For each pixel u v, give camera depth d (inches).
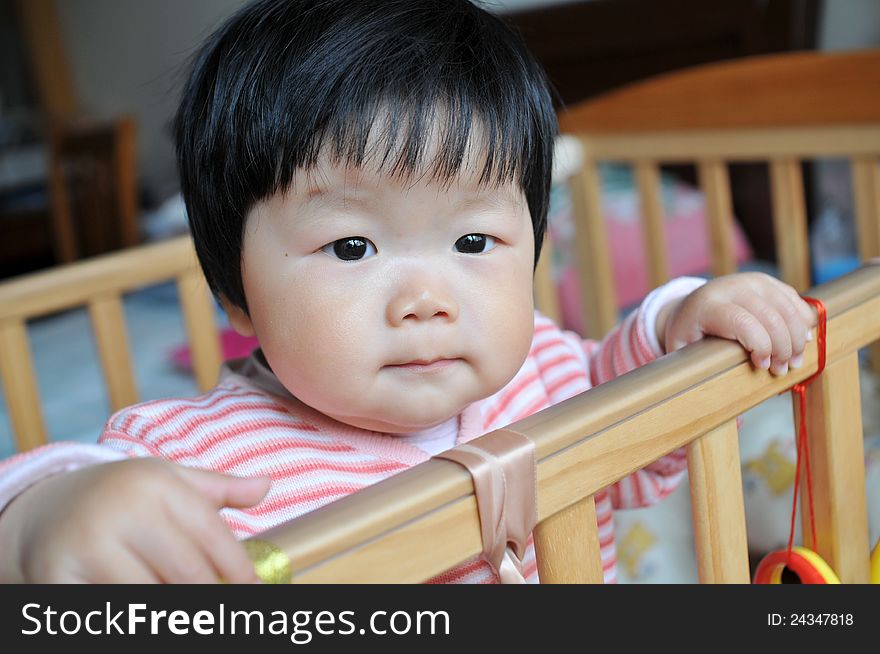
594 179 62.4
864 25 104.0
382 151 22.3
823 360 24.3
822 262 97.7
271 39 24.1
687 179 107.3
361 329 22.6
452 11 25.2
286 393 28.2
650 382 19.7
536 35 114.2
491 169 23.3
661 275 61.7
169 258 48.3
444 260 23.3
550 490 17.6
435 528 16.0
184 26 177.3
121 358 47.3
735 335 23.1
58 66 204.7
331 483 26.8
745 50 99.9
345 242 22.8
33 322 120.7
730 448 22.3
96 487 14.9
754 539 44.8
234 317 27.4
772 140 55.4
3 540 15.5
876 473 42.5
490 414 30.0
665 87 58.5
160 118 188.1
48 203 162.6
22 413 44.6
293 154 22.6
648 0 105.5
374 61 23.0
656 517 45.3
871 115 51.7
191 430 26.8
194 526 14.8
